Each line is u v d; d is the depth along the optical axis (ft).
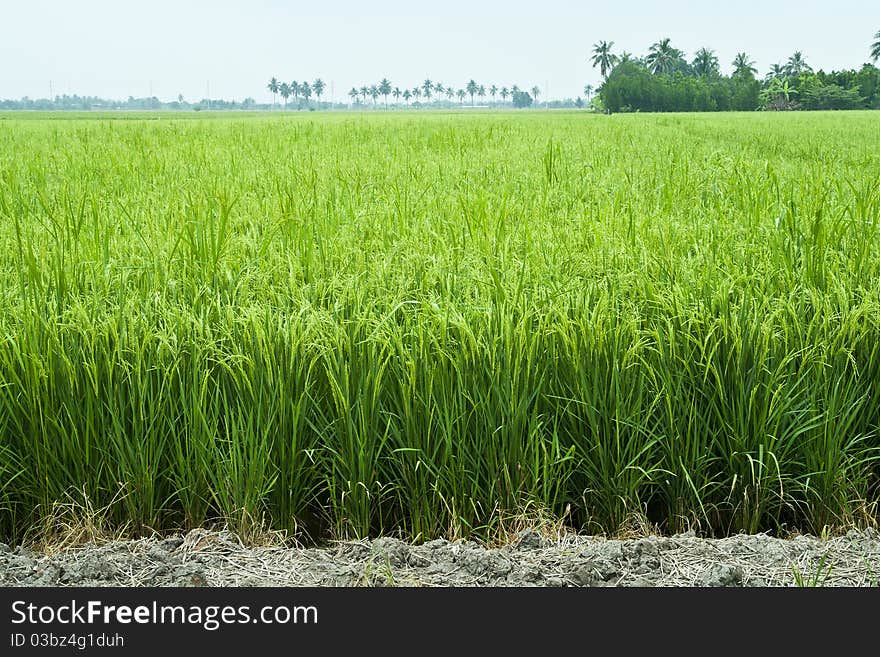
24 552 10.90
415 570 10.28
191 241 15.26
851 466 11.80
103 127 68.28
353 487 11.42
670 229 17.11
